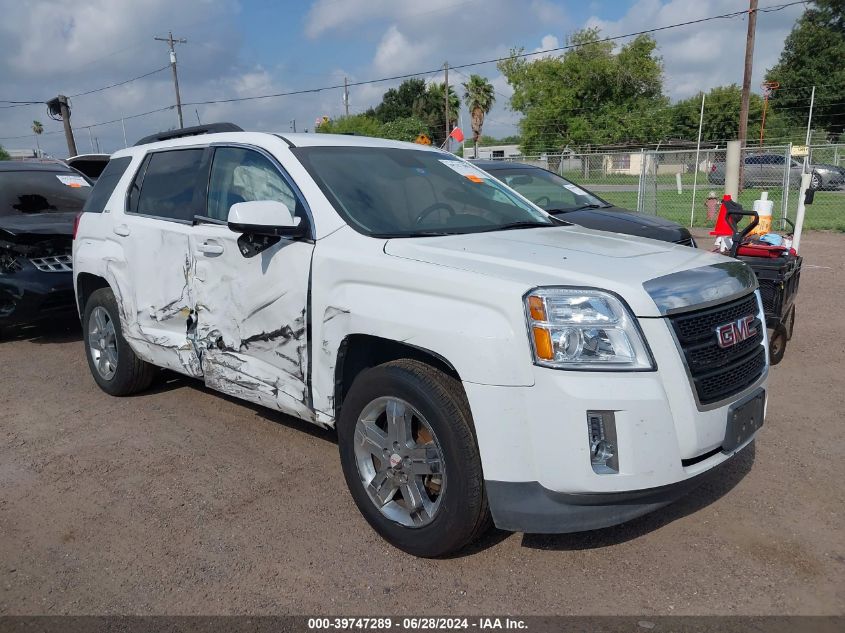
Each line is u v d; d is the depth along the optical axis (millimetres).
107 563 3385
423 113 77188
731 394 3182
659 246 3721
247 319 4109
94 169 12477
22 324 7324
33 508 3943
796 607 2969
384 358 3717
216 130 4926
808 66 57500
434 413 3088
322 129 38656
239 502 3951
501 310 2926
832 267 11164
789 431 4766
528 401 2871
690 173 32781
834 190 22828
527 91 50812
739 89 55062
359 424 3479
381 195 4055
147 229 4836
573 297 2891
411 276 3238
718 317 3145
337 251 3609
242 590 3150
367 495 3486
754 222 5781
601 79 49500
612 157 21906
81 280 5676
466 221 4137
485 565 3305
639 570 3252
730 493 3947
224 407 5418
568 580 3184
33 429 5086
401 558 3369
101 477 4297
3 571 3344
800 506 3789
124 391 5574
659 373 2887
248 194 4262
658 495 2924
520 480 2922
